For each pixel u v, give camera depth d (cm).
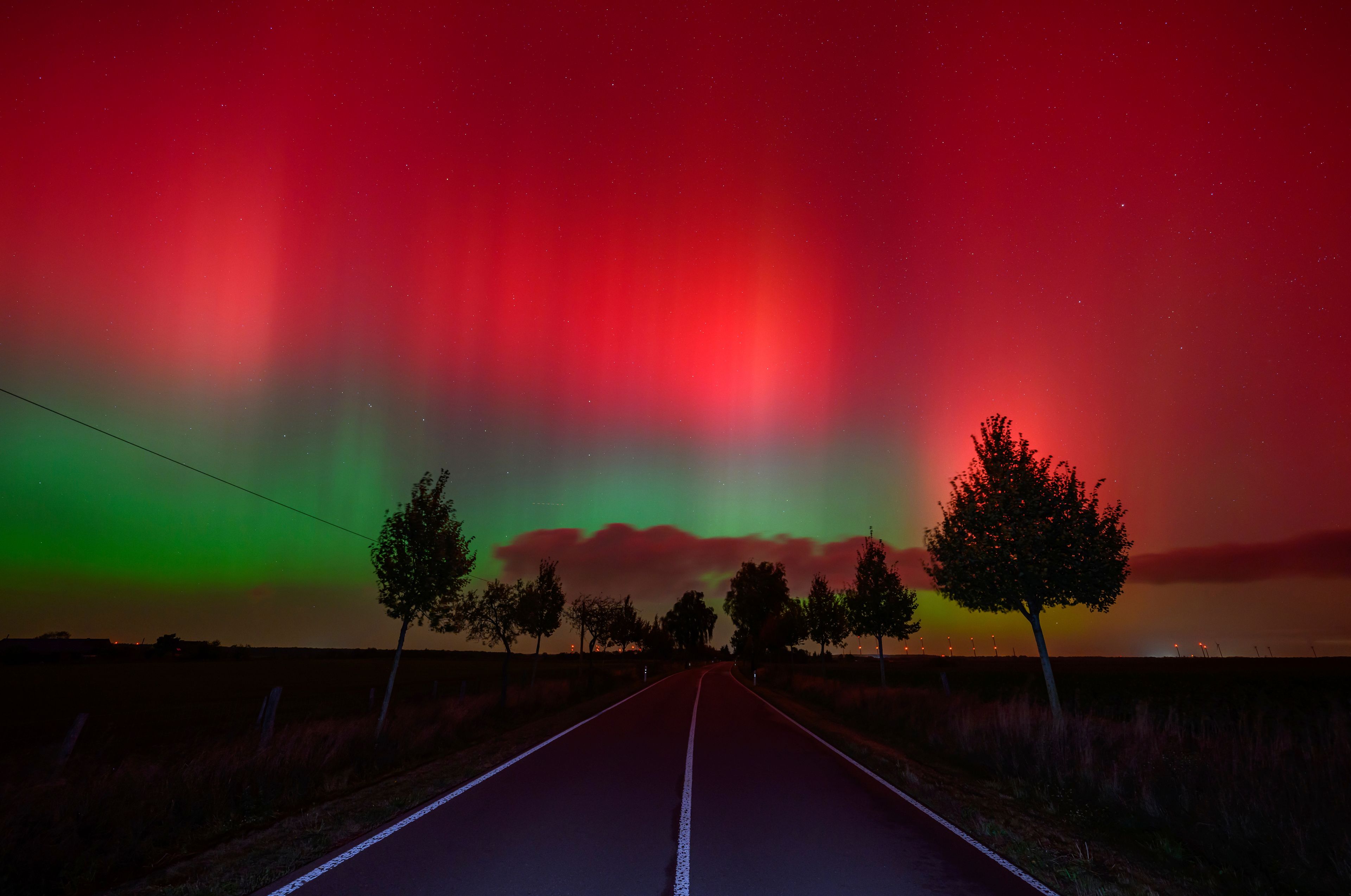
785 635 5372
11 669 6188
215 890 498
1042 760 1010
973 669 4262
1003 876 552
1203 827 709
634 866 559
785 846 630
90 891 518
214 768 848
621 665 8031
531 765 1081
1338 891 563
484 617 2572
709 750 1273
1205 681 2323
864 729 1778
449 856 583
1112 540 1338
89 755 889
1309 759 787
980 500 1414
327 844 617
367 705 2723
